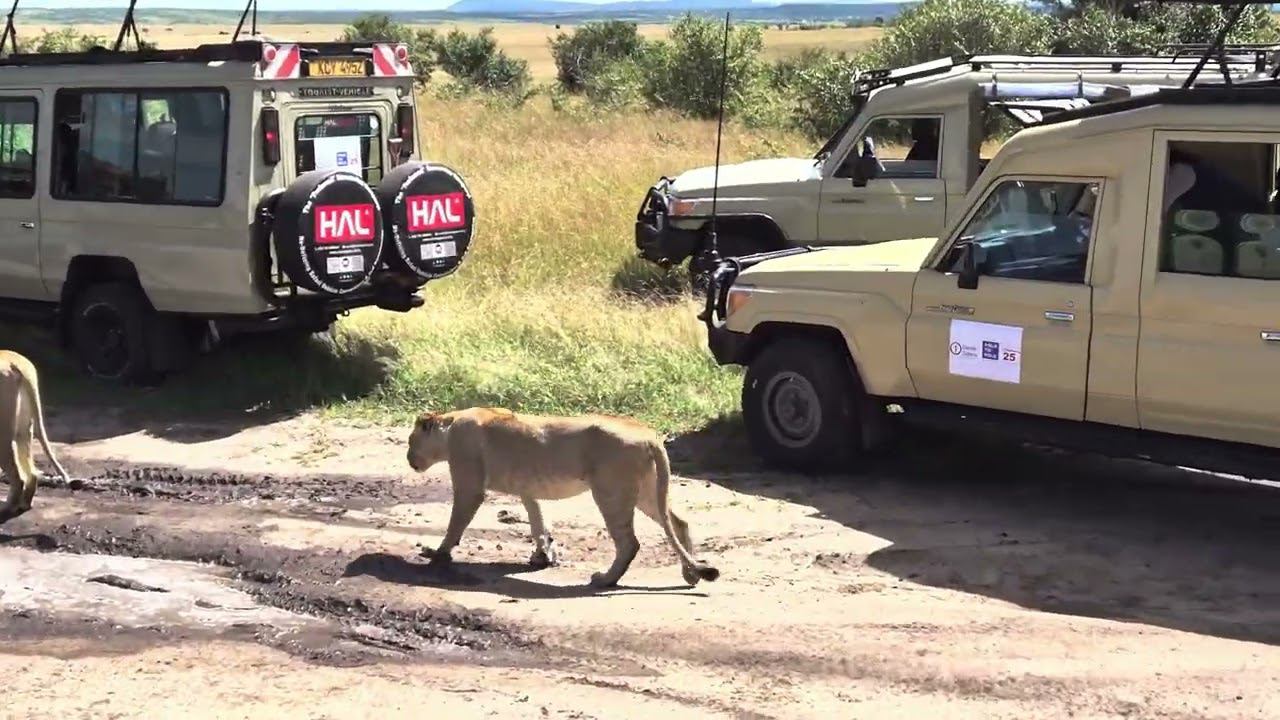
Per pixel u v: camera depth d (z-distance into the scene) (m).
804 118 26.98
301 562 6.56
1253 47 10.52
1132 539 6.86
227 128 9.25
